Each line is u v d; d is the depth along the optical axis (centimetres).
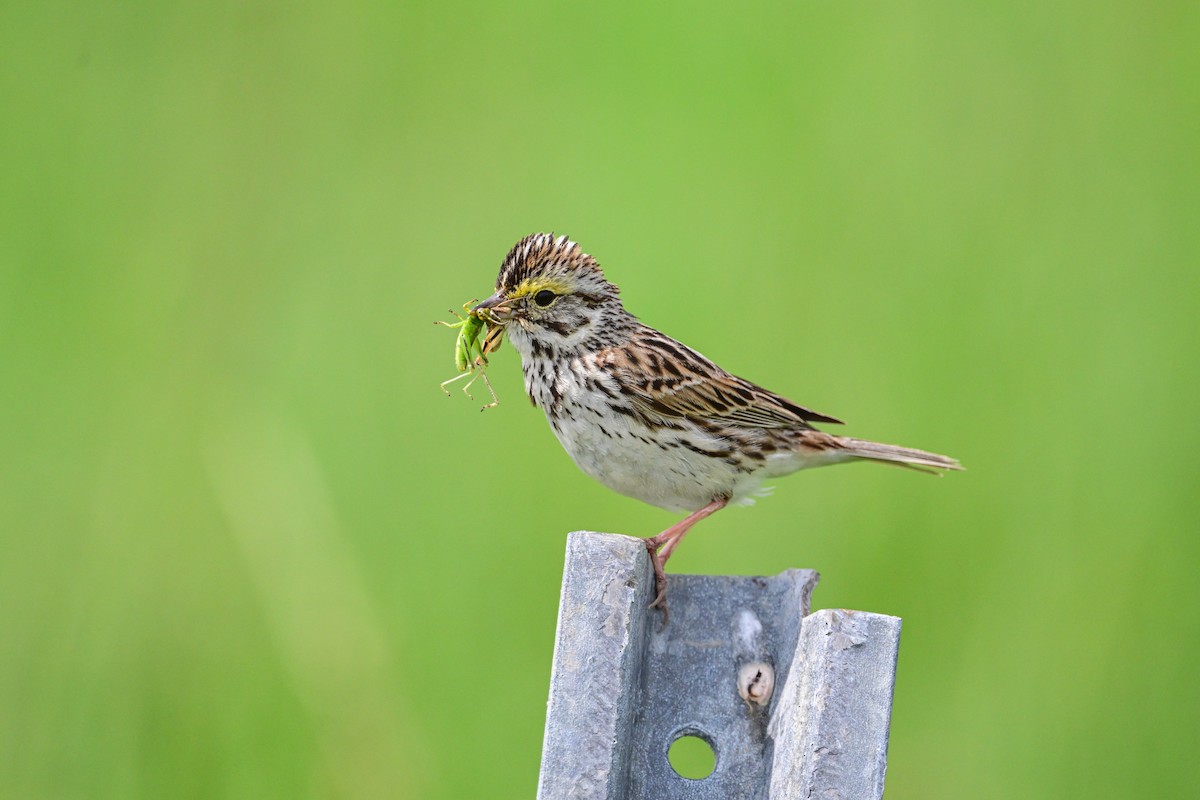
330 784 1162
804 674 631
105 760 1204
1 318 1474
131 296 1485
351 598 1232
